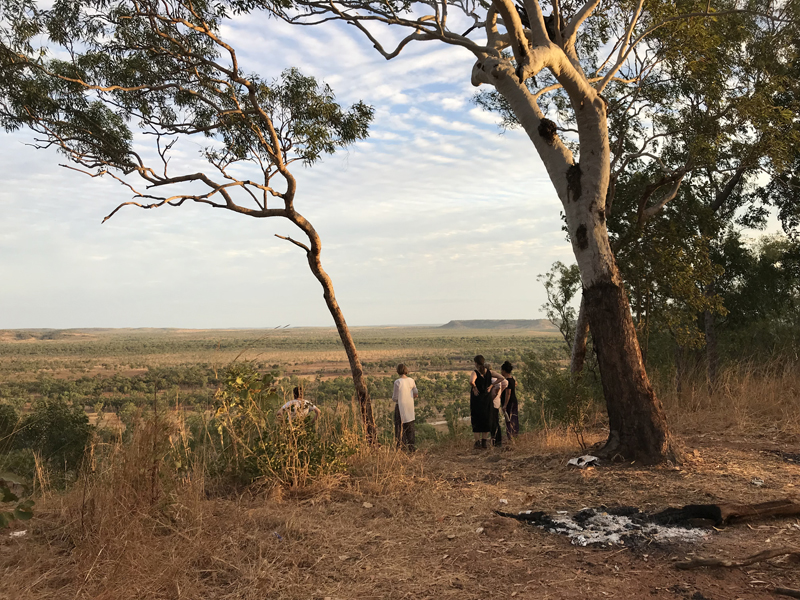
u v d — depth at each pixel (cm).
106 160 931
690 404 1002
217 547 388
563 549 393
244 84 891
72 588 325
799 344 1299
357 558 388
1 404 880
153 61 920
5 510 416
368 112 977
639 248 1169
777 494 498
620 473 605
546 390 1109
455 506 505
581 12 797
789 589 305
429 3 868
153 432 477
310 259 966
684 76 1068
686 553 370
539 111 765
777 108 1027
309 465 583
